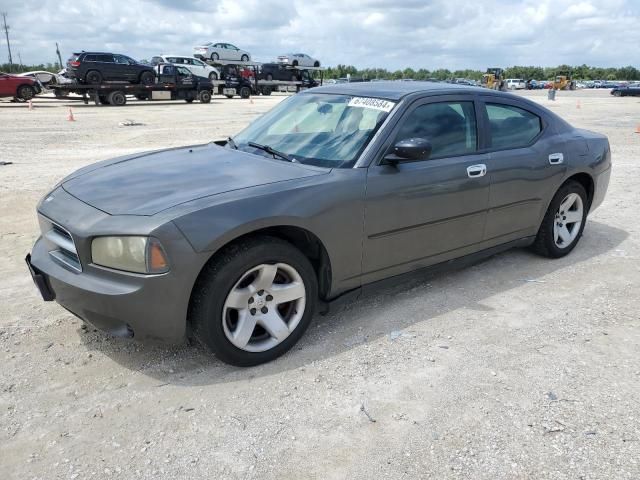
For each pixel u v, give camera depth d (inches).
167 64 1147.9
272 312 130.4
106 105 1069.1
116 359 131.4
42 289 129.1
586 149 204.1
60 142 514.6
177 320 116.2
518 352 137.1
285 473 96.5
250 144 164.4
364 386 121.9
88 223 117.8
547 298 170.1
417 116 155.3
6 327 145.6
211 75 1373.0
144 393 118.5
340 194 134.8
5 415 110.3
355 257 142.3
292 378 124.9
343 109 161.0
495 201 172.6
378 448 102.7
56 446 102.1
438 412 113.1
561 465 98.5
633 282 183.9
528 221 188.9
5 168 369.1
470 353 136.3
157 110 952.3
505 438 105.5
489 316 156.9
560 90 2898.6
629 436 106.1
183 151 168.6
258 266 123.6
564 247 205.6
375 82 181.0
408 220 150.2
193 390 119.8
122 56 1076.5
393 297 169.8
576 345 140.9
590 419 111.1
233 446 102.9
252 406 114.6
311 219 129.5
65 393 118.0
